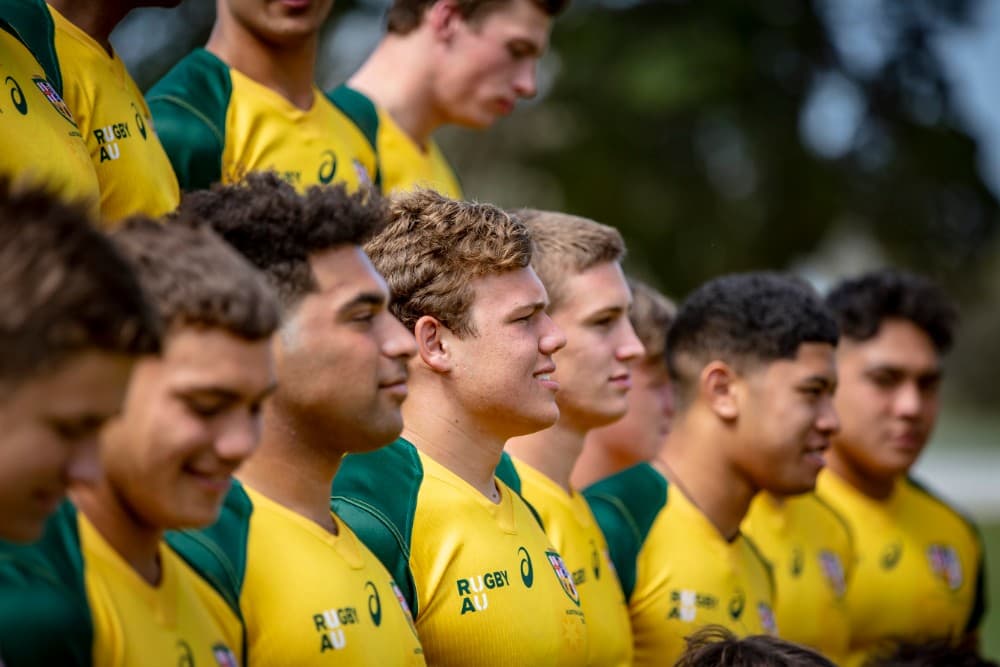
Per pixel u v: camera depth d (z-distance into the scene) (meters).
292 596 7.93
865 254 43.66
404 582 9.35
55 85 10.74
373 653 8.21
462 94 16.50
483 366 9.78
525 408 9.84
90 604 6.55
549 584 10.27
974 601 18.27
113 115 11.35
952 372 102.81
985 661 14.02
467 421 10.00
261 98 13.78
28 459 5.67
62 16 11.33
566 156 37.94
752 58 38.34
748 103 38.25
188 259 6.60
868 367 16.78
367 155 15.41
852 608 17.03
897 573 17.30
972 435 86.50
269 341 6.79
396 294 9.91
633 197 37.72
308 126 14.23
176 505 6.62
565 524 11.56
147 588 6.91
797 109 39.19
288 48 13.89
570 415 11.71
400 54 16.56
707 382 13.34
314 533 8.28
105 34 11.72
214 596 7.56
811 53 39.91
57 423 5.71
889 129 41.56
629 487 13.15
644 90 36.78
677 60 37.12
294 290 7.82
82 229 5.89
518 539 10.22
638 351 11.81
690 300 13.64
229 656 7.37
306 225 7.86
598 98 37.56
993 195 42.56
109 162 11.19
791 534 15.59
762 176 38.69
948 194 42.06
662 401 14.70
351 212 8.01
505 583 9.81
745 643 10.02
